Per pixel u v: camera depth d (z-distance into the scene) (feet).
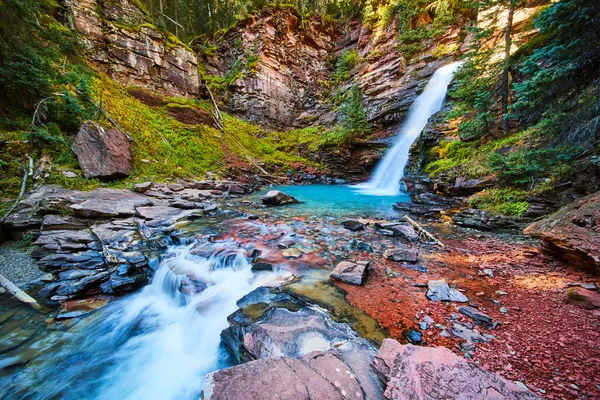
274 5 105.29
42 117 36.09
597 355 8.79
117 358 13.15
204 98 90.89
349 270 15.62
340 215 33.50
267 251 20.24
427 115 67.97
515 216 25.32
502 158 28.02
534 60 22.74
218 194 46.75
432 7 84.58
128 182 39.70
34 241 23.25
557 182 24.47
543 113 24.93
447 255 19.31
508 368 8.30
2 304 16.03
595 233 14.44
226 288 16.48
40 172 30.86
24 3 33.81
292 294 13.41
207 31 119.75
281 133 97.60
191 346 14.07
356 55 109.40
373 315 11.53
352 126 78.54
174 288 17.78
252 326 10.40
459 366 6.84
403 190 53.42
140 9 75.72
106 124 42.65
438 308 12.15
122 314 16.16
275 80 102.12
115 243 22.56
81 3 60.54
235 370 6.82
